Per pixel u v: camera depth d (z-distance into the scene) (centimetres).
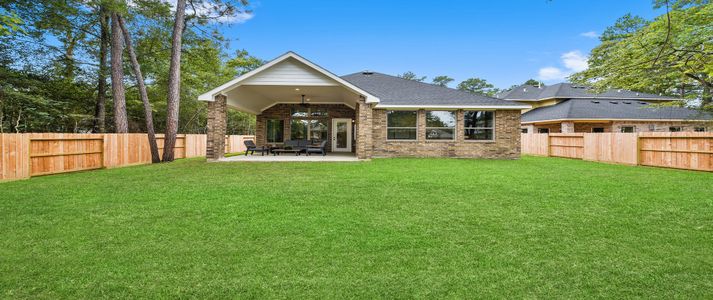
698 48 977
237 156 1644
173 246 348
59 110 1697
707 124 2297
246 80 1335
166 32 1734
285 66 1341
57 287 258
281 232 395
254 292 252
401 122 1702
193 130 2984
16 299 238
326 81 1348
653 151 1198
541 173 962
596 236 386
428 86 1948
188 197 600
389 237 379
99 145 1116
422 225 427
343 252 333
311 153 1925
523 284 267
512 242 365
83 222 436
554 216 473
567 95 2784
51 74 1670
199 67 2184
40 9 1390
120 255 323
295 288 258
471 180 809
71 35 1689
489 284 267
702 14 1061
